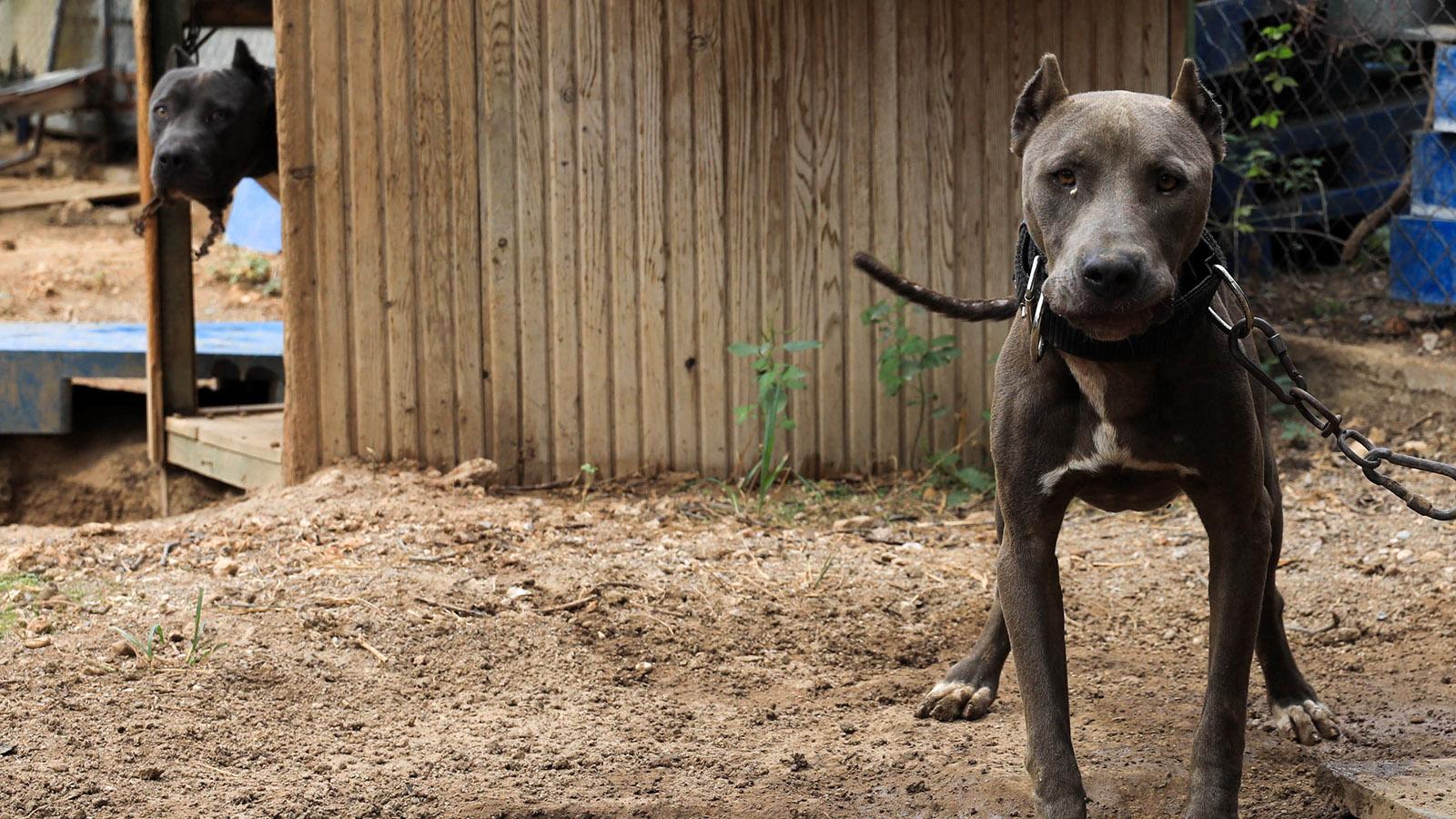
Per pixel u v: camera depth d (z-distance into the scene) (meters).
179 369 7.71
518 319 6.59
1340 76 7.75
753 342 6.69
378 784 3.71
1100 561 5.68
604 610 5.04
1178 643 4.90
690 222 6.60
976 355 6.88
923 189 6.72
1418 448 6.52
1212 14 7.59
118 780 3.68
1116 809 3.62
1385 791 3.43
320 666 4.49
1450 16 7.29
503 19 6.43
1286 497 6.26
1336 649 4.82
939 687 4.30
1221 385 3.23
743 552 5.68
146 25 7.47
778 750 4.02
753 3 6.52
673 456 6.72
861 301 6.75
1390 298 7.49
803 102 6.59
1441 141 7.16
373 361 6.56
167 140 6.95
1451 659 4.61
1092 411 3.30
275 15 6.35
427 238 6.52
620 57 6.49
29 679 4.25
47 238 14.53
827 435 6.80
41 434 8.19
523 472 6.65
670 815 3.56
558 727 4.14
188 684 4.28
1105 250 2.83
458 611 4.95
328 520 5.83
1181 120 3.07
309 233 6.48
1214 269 3.18
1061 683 3.34
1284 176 7.94
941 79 6.68
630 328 6.62
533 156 6.51
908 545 5.87
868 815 3.59
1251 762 3.91
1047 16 6.72
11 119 17.73
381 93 6.44
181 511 7.71
